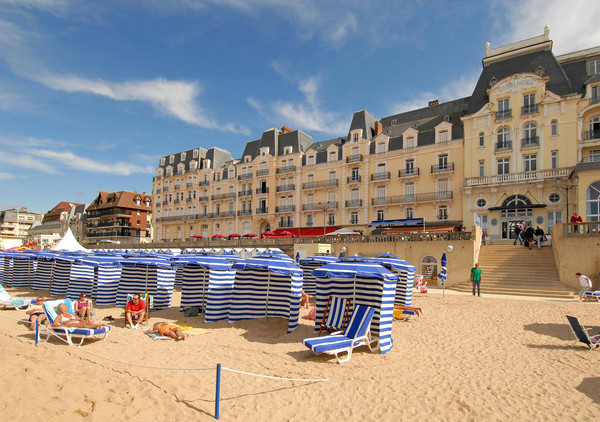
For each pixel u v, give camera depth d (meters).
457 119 36.16
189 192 58.22
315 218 43.34
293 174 45.75
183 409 6.09
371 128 42.84
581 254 18.94
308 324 12.07
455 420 5.81
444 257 18.97
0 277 23.41
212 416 5.89
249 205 49.72
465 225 33.12
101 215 77.19
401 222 35.19
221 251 27.89
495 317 13.27
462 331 11.34
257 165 49.09
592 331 11.12
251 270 12.76
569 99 29.44
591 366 8.16
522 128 31.44
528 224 30.20
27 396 6.07
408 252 25.33
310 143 49.25
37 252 21.23
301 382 7.22
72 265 16.84
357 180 40.41
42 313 11.51
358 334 8.76
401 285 15.24
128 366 8.00
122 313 13.66
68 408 5.89
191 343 9.91
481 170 33.12
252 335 10.73
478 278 18.89
